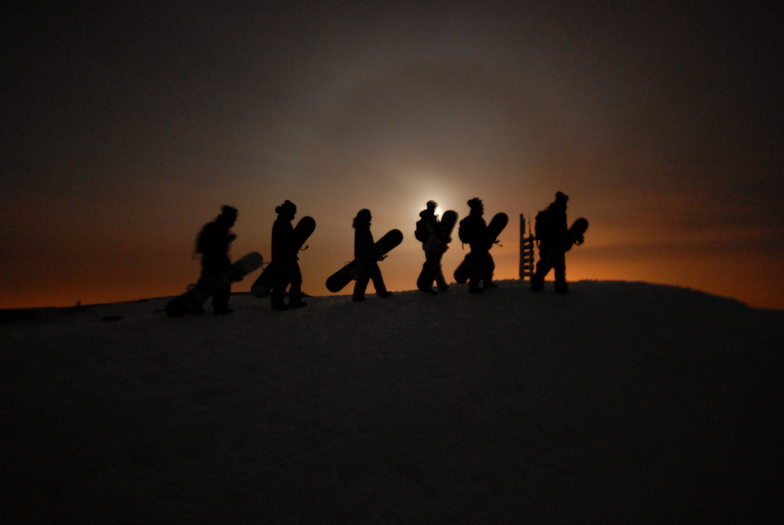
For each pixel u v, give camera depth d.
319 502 2.35
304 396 3.31
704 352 4.64
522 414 3.34
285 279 5.89
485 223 6.78
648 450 3.09
